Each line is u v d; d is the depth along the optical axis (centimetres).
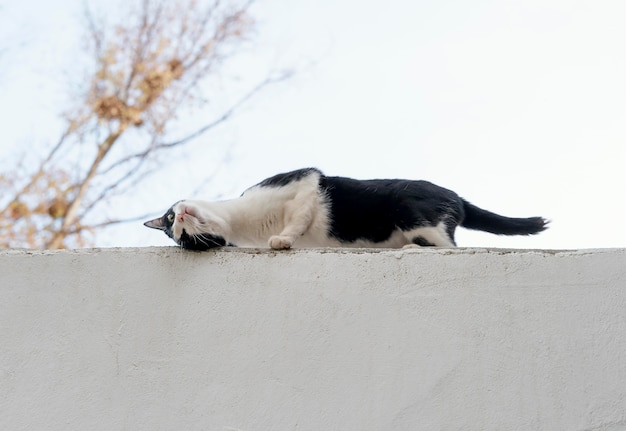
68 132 713
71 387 266
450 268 271
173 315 275
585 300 265
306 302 271
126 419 259
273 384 259
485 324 262
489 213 390
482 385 253
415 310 265
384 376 256
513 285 267
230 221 363
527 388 252
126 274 283
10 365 271
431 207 366
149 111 730
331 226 372
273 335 267
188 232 298
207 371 264
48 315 278
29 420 262
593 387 252
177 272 282
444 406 251
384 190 371
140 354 269
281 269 278
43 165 698
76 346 272
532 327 261
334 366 259
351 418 251
